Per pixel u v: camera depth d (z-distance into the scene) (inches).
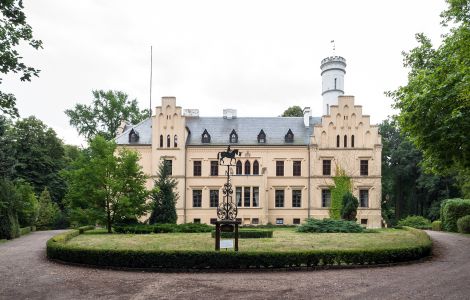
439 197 2433.6
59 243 806.5
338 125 1999.3
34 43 561.9
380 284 553.0
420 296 483.5
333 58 2335.1
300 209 2004.2
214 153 2027.6
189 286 549.6
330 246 910.4
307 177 2014.0
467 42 759.1
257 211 1953.7
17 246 1008.9
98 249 706.2
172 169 1998.0
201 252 671.1
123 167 1398.9
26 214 1537.9
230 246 725.9
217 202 1996.8
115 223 1414.9
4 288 544.1
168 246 922.1
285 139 2058.3
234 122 2162.9
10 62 534.3
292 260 671.8
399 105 960.3
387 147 2650.1
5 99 553.6
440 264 722.8
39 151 2182.6
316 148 1988.2
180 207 1977.1
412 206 2682.1
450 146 882.8
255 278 601.9
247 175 1979.6
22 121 2244.1
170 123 2020.2
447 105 810.8
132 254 682.2
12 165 1300.4
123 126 2244.1
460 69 756.6
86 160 1414.9
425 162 1041.5
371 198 1955.0
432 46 957.2
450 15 914.1
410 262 733.9
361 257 700.0
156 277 615.2
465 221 1288.1
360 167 1978.3
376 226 1939.0
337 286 542.9
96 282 579.8
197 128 2133.4
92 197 1364.4
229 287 541.6
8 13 541.0
